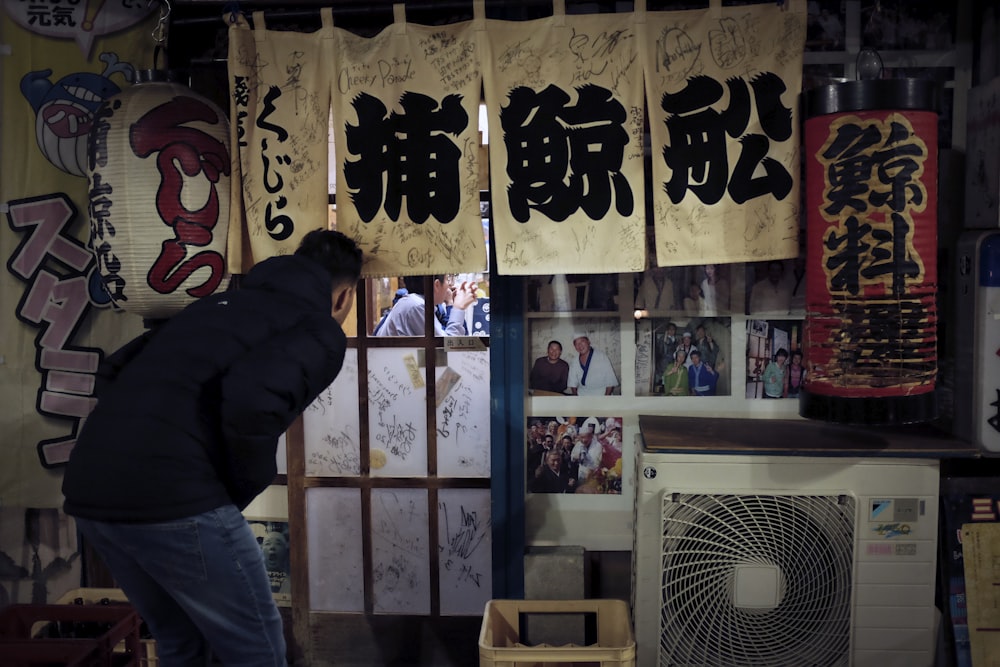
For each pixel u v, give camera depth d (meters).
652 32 2.92
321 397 3.57
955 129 3.07
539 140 2.97
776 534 2.88
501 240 3.00
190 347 2.29
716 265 3.26
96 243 2.80
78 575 3.43
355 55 3.03
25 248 3.31
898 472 2.81
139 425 2.20
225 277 2.95
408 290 3.83
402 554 3.58
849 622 2.86
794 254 2.92
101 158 2.75
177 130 2.78
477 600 3.56
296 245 3.10
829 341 2.70
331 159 3.84
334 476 3.56
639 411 3.36
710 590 2.92
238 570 2.30
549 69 2.96
